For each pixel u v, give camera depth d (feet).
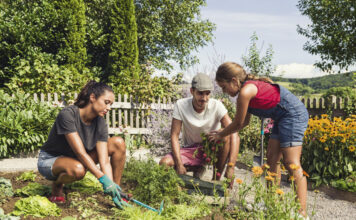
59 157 9.23
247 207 9.91
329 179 14.92
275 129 11.05
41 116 21.02
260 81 9.98
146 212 8.65
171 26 59.67
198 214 9.30
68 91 27.81
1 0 44.39
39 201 8.56
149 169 11.85
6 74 32.40
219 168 12.58
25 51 32.99
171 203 10.00
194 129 12.43
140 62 59.77
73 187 10.95
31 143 20.07
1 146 18.90
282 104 9.82
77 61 37.88
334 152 15.15
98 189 11.09
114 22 38.86
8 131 19.39
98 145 9.53
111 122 27.86
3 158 19.48
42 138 20.56
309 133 15.90
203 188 11.15
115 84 36.47
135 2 56.54
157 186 10.23
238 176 16.07
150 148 24.34
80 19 38.29
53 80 28.22
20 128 19.62
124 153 10.15
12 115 20.12
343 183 13.99
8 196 10.00
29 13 35.65
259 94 9.56
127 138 25.31
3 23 32.35
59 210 8.69
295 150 9.87
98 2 49.67
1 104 20.89
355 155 14.60
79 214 8.86
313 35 58.75
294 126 9.81
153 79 28.35
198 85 11.07
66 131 8.73
